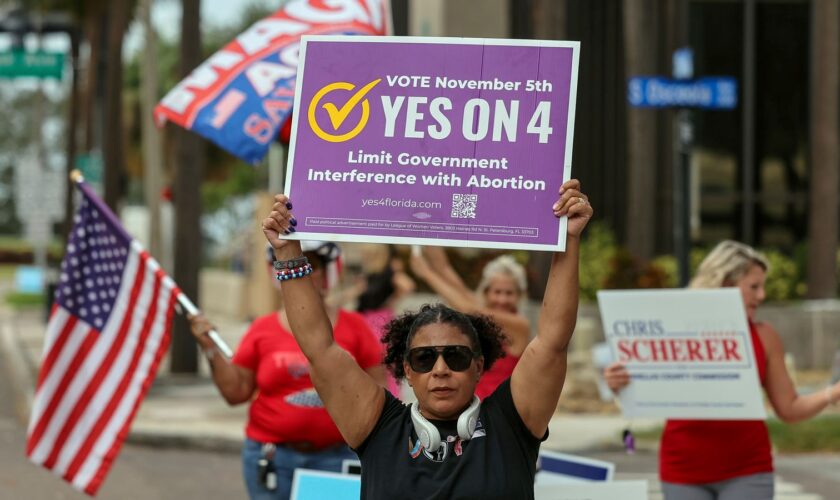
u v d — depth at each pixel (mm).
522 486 4402
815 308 20672
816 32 21969
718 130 27125
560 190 4543
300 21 8969
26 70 30312
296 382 7000
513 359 7910
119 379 7832
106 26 44062
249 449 7156
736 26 26875
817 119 21812
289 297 4621
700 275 7309
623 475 12852
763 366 7047
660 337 6992
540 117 4605
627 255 20281
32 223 39375
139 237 40469
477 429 4438
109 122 30953
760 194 27125
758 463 6918
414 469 4410
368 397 4574
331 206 4688
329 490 6422
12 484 12688
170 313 7781
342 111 4723
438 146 4652
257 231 31469
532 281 19422
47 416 7828
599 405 16516
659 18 26641
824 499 11703
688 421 6977
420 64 4691
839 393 6965
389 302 11320
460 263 21531
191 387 19766
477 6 27938
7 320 39781
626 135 27688
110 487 12648
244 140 8695
